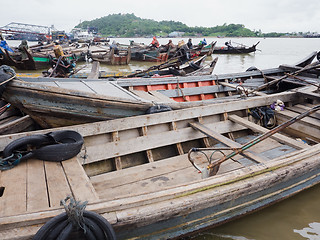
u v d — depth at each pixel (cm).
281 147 506
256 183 338
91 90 532
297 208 398
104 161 426
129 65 2277
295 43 6350
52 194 285
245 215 368
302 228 363
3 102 579
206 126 506
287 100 633
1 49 1686
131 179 391
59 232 227
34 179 310
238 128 553
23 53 1733
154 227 284
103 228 242
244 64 2322
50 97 418
